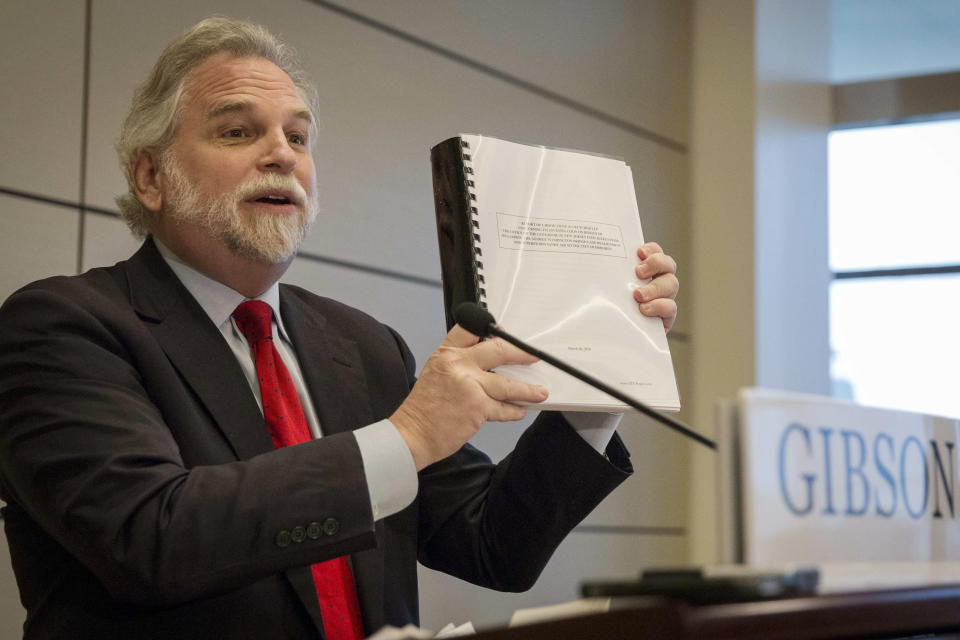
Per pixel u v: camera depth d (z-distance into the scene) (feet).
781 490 3.54
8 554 9.07
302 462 5.16
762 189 17.28
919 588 3.21
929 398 20.53
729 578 3.00
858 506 3.87
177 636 5.34
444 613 12.80
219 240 6.52
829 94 19.04
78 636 5.35
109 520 4.96
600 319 5.77
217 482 5.05
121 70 10.46
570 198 6.09
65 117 10.02
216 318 6.52
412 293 13.04
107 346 5.71
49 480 5.18
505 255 5.73
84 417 5.30
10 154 9.62
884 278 21.07
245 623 5.45
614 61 16.52
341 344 6.91
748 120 17.37
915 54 19.83
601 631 2.94
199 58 6.92
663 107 17.30
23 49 9.78
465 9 14.28
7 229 9.53
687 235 17.49
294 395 6.36
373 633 5.86
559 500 6.34
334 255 12.23
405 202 13.11
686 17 17.94
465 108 14.08
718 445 3.51
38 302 5.74
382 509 5.24
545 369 5.55
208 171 6.61
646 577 3.26
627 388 5.64
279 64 7.30
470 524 6.71
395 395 6.88
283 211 6.71
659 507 16.08
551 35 15.49
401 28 13.37
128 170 7.06
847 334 21.13
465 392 5.27
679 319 17.16
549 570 14.37
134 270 6.38
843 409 3.90
